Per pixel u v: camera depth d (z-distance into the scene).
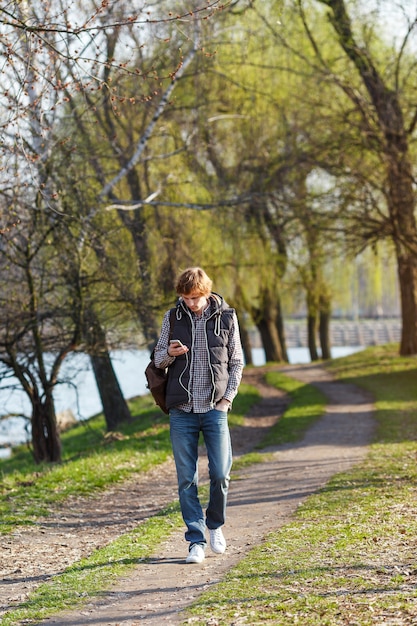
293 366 46.25
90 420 32.34
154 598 5.70
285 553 6.63
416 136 31.23
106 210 16.92
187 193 23.02
